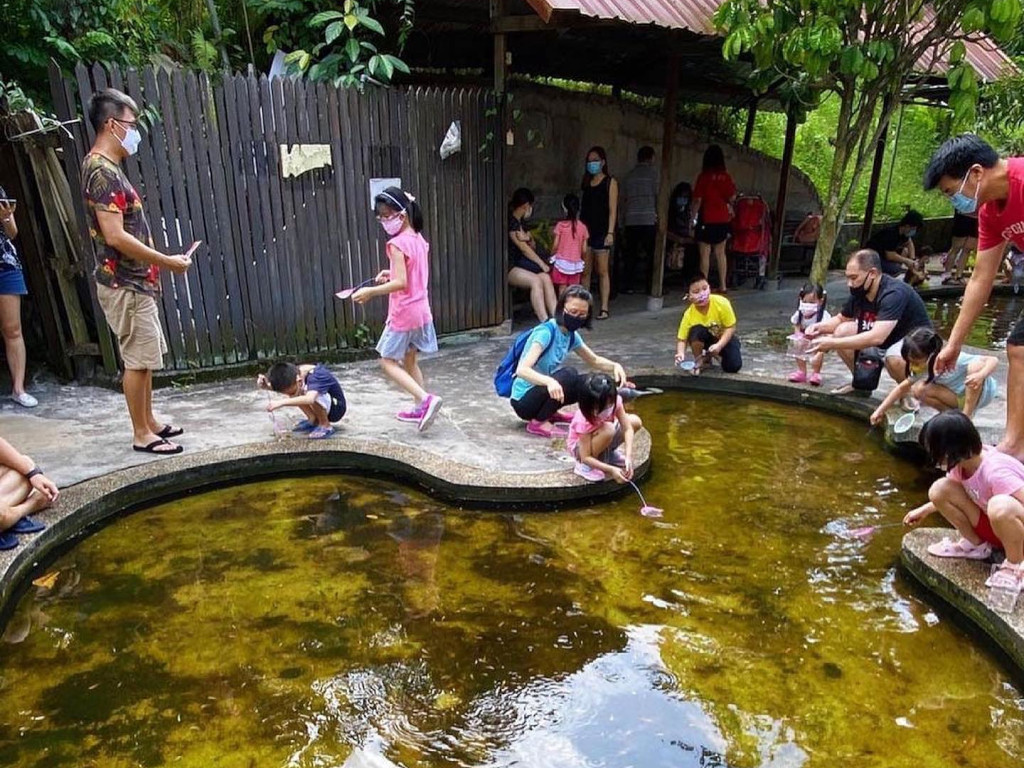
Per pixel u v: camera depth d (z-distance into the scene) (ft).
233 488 13.12
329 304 19.48
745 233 29.68
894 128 48.67
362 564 10.73
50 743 7.44
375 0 20.93
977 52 27.09
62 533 10.96
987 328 24.98
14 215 17.31
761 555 10.99
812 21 17.63
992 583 9.25
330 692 8.18
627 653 8.82
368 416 15.57
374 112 19.12
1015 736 7.58
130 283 12.50
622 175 31.40
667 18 19.25
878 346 15.62
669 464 14.15
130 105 12.42
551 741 7.47
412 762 7.20
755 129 46.62
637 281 29.94
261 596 9.96
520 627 9.31
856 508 12.42
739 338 22.29
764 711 7.92
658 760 7.23
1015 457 11.37
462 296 21.81
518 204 22.93
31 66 18.43
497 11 20.65
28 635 9.15
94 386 17.38
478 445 14.01
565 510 12.36
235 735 7.55
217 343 18.04
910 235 30.50
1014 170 9.89
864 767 7.16
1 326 15.57
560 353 14.46
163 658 8.73
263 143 17.69
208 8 22.13
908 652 8.90
